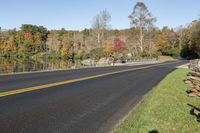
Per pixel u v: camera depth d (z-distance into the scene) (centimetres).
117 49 8162
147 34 9356
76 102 1159
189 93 1728
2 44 5747
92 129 791
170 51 11531
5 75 2261
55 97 1240
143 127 830
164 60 9044
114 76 2519
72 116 920
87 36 10500
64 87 1585
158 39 11375
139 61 7281
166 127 876
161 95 1517
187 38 10744
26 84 1630
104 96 1362
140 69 3869
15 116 869
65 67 4259
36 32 8162
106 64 5772
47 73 2608
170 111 1127
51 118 876
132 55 8294
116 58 6781
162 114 1047
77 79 2069
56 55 5794
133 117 945
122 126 827
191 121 1005
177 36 13625
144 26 9194
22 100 1123
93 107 1085
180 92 1786
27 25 8656
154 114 1026
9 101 1087
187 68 4322
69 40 6850
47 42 8206
